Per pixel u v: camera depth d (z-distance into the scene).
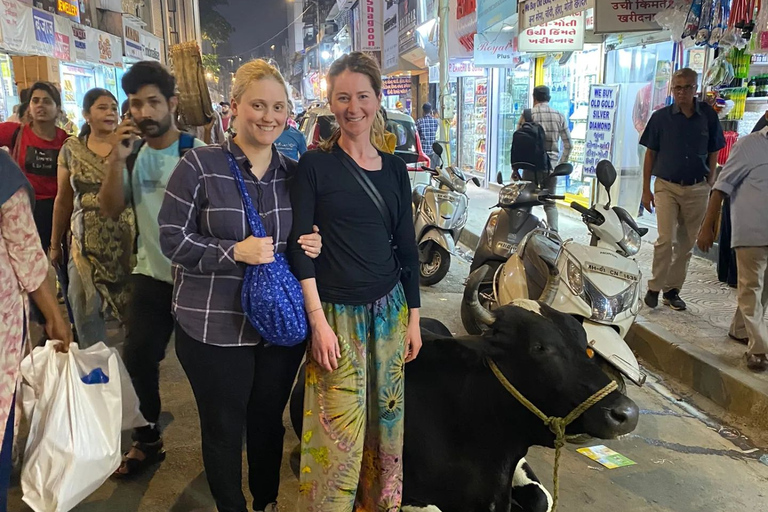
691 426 4.21
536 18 8.04
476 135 15.85
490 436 2.72
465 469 2.77
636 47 8.79
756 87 6.90
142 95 3.16
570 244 4.04
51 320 2.77
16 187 2.44
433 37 15.38
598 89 8.79
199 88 3.59
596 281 3.84
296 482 3.53
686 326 5.35
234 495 2.77
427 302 6.78
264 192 2.62
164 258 3.31
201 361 2.64
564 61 10.01
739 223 4.38
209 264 2.52
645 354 5.23
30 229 2.52
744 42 5.91
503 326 2.68
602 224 4.17
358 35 29.42
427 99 20.08
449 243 7.04
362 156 2.56
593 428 2.50
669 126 5.59
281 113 2.55
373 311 2.57
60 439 2.69
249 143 2.59
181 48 3.57
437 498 2.83
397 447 2.65
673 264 5.79
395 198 2.60
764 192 4.30
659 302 5.98
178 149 3.31
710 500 3.38
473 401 2.72
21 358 2.55
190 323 2.63
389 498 2.67
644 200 5.94
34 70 9.42
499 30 10.80
